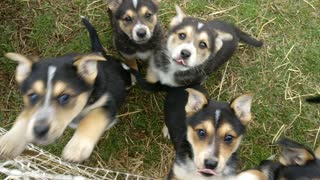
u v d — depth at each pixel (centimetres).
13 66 70
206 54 62
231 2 77
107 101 52
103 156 67
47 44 72
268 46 75
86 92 47
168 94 64
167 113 62
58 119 45
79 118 51
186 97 60
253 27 75
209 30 62
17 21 73
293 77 73
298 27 76
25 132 46
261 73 73
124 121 69
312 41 75
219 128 50
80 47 72
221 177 53
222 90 72
